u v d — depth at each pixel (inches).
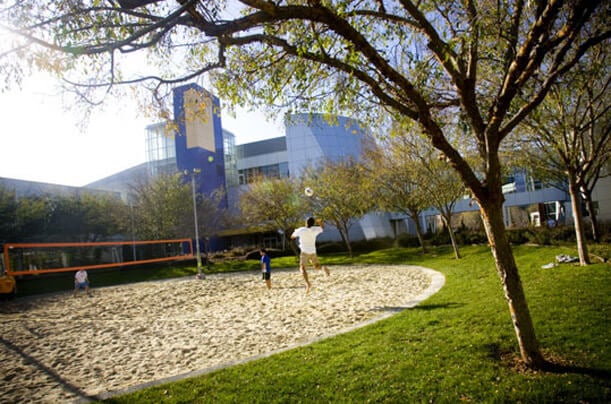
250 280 725.3
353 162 1079.0
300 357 196.9
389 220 1637.6
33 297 783.1
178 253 1448.1
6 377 223.9
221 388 164.9
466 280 421.7
